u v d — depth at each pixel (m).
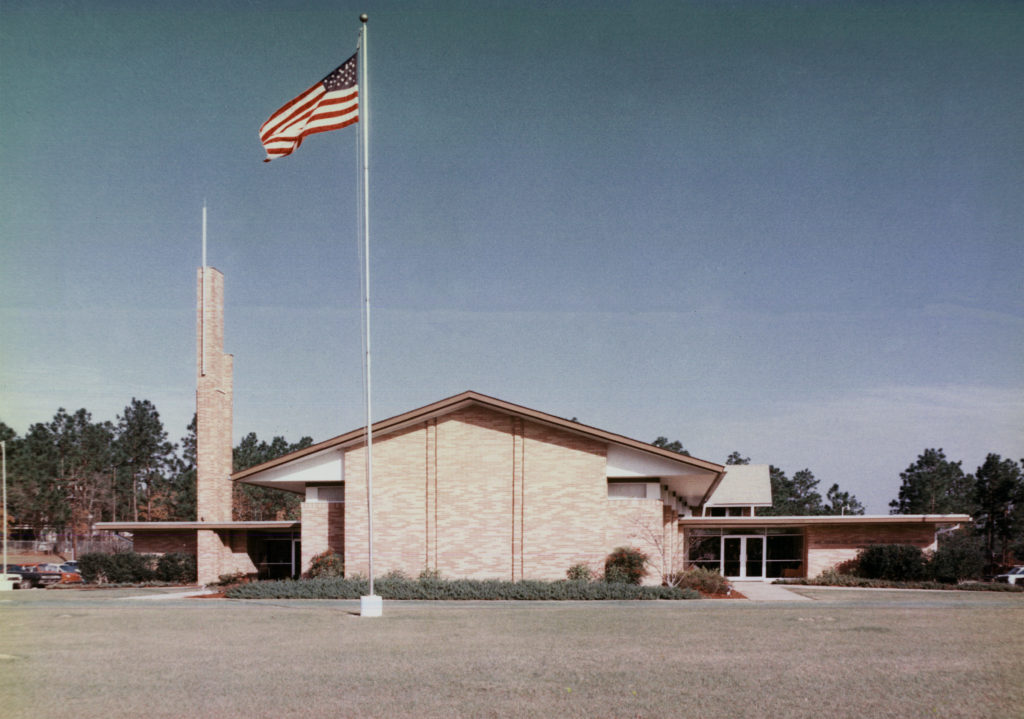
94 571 45.06
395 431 36.44
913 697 12.71
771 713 11.83
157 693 13.24
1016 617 23.33
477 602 29.22
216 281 47.44
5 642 19.08
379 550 36.00
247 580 42.81
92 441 101.62
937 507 96.62
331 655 16.75
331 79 24.72
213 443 46.44
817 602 28.94
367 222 24.28
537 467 35.44
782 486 116.25
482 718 11.65
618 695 12.93
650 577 35.41
